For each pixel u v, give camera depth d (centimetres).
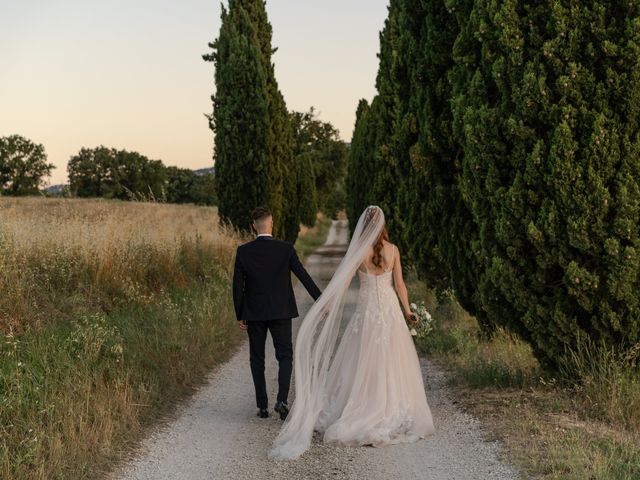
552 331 648
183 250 1506
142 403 639
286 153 3073
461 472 471
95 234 1170
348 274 606
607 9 598
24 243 1008
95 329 770
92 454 503
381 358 581
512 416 590
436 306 1270
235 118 2342
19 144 8475
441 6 955
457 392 712
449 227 927
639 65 579
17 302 802
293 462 511
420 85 1007
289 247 656
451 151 965
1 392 570
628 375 608
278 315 636
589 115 598
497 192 655
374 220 614
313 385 592
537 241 625
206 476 481
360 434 548
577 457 458
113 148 9794
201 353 893
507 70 644
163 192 1606
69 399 571
